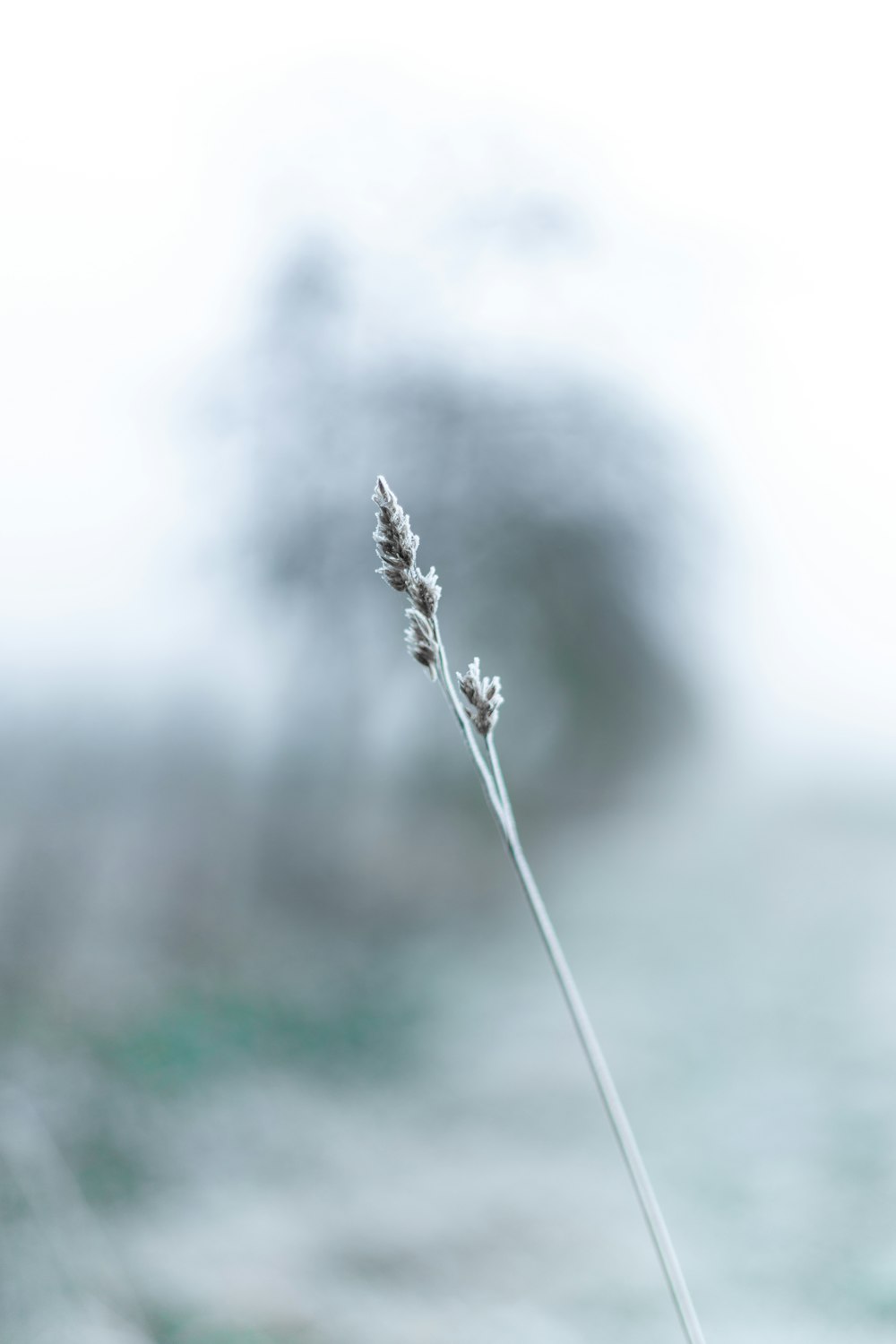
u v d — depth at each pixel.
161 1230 2.05
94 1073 2.94
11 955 4.07
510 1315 1.80
